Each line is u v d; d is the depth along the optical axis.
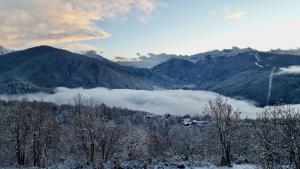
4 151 69.31
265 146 31.38
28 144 67.38
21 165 62.41
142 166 50.75
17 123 67.12
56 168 53.53
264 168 30.97
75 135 69.69
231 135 56.97
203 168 50.72
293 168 30.23
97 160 56.53
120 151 71.44
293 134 29.89
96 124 67.25
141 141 83.06
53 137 89.50
